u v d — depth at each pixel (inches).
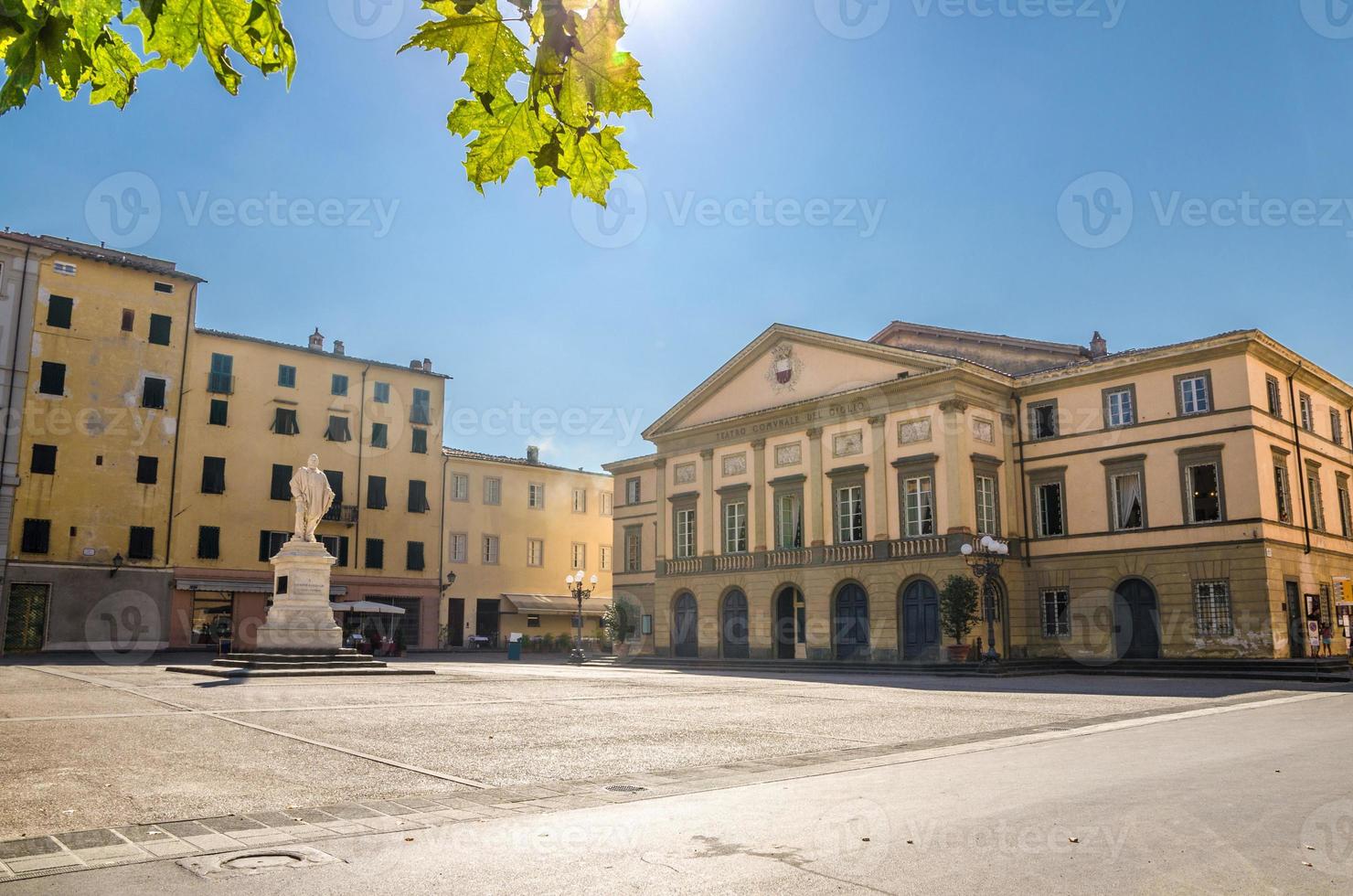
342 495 1984.5
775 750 490.9
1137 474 1386.6
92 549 1621.6
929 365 1448.1
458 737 533.3
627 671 1421.0
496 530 2271.2
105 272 1678.2
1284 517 1322.6
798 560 1603.1
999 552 1364.4
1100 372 1428.4
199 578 1755.7
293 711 650.8
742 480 1728.6
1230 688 1006.4
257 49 93.0
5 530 1518.2
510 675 1179.9
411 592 2078.0
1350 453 1558.8
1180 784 366.0
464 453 2244.1
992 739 536.4
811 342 1633.9
